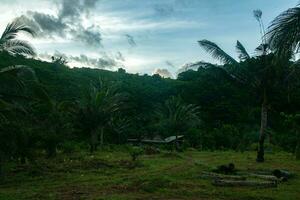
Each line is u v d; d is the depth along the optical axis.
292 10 11.05
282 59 11.41
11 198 12.77
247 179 17.53
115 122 49.88
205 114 63.47
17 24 16.47
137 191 14.42
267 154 36.12
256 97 28.36
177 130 51.34
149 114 66.94
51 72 56.59
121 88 70.31
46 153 26.16
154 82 85.94
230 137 47.88
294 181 17.77
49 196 13.17
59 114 26.12
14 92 17.00
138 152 30.78
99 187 15.14
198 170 20.94
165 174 19.02
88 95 36.22
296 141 29.00
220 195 13.91
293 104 35.00
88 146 37.75
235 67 27.17
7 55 17.42
